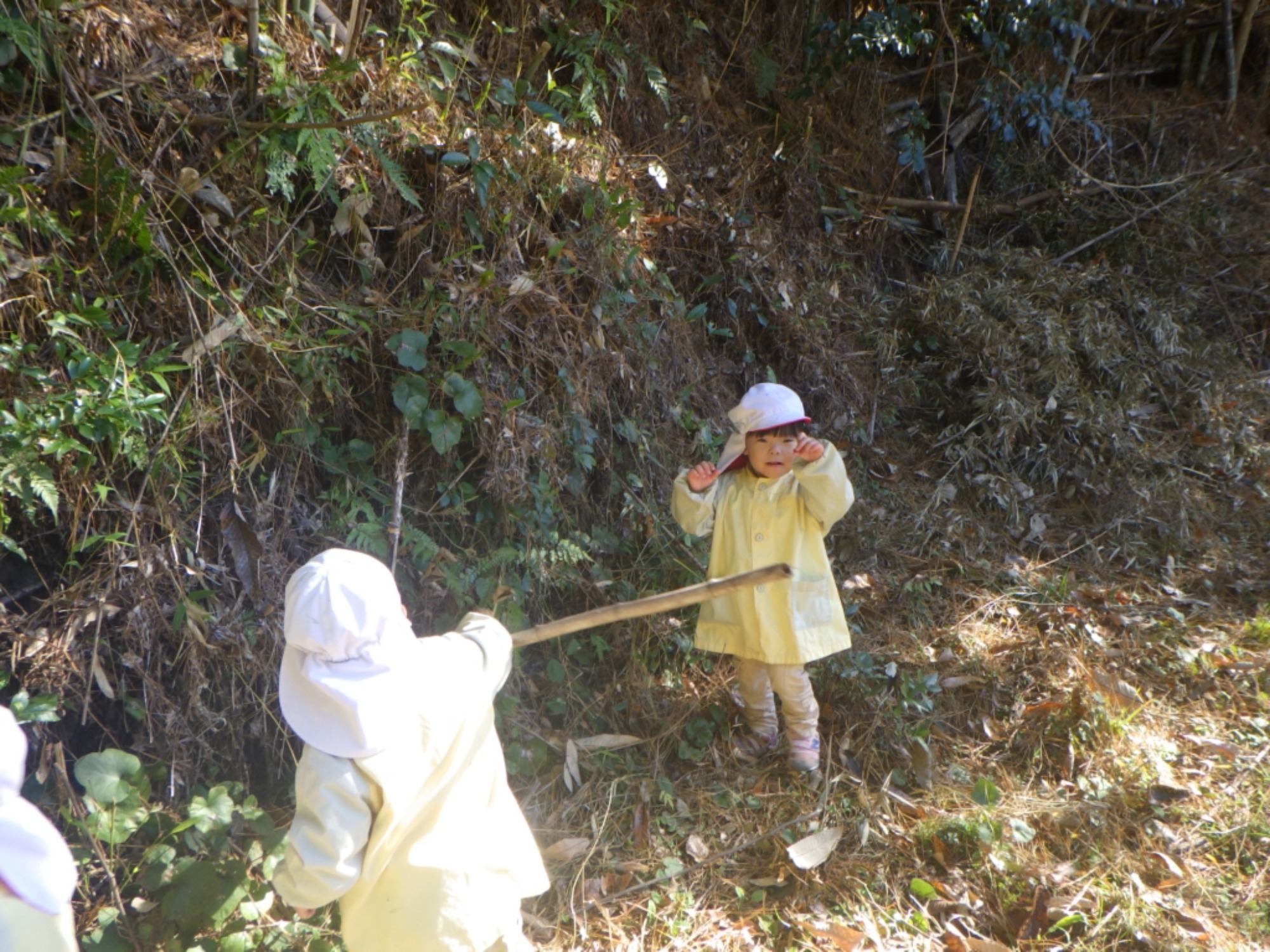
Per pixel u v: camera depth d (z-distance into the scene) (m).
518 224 3.24
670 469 3.62
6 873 1.24
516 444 3.02
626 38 4.27
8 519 2.13
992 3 4.93
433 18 3.52
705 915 2.44
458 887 1.77
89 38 2.48
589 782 2.87
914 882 2.49
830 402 4.43
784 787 2.90
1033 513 4.46
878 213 5.22
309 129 2.62
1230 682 3.38
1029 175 5.84
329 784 1.63
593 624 2.13
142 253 2.44
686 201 4.20
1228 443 4.91
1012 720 3.21
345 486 2.82
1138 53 6.87
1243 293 5.82
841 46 4.57
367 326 2.79
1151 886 2.52
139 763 2.18
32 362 2.27
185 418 2.45
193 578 2.48
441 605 2.94
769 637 2.79
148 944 2.06
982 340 4.78
